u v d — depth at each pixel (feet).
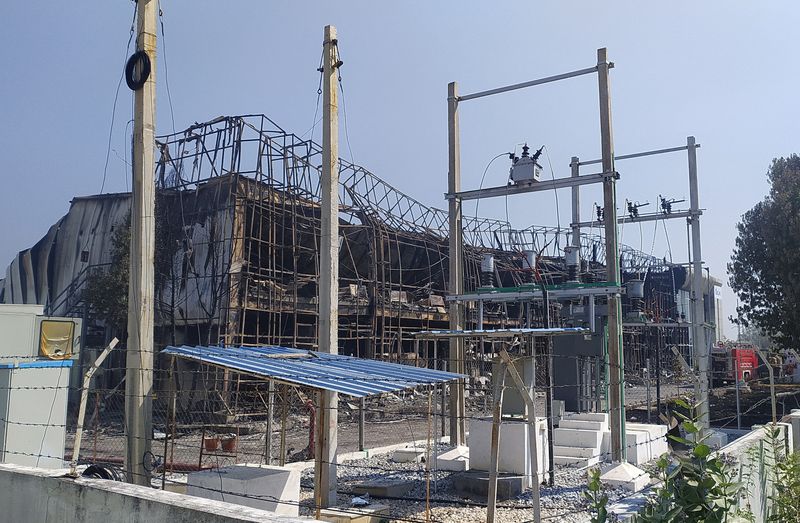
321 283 39.32
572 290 48.57
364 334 120.67
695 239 68.28
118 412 88.94
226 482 29.14
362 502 36.09
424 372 34.58
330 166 39.55
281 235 108.27
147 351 30.71
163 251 100.78
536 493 27.45
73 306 109.91
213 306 93.50
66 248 114.11
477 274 144.46
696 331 67.82
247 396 85.76
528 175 53.31
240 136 97.30
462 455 47.24
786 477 33.27
